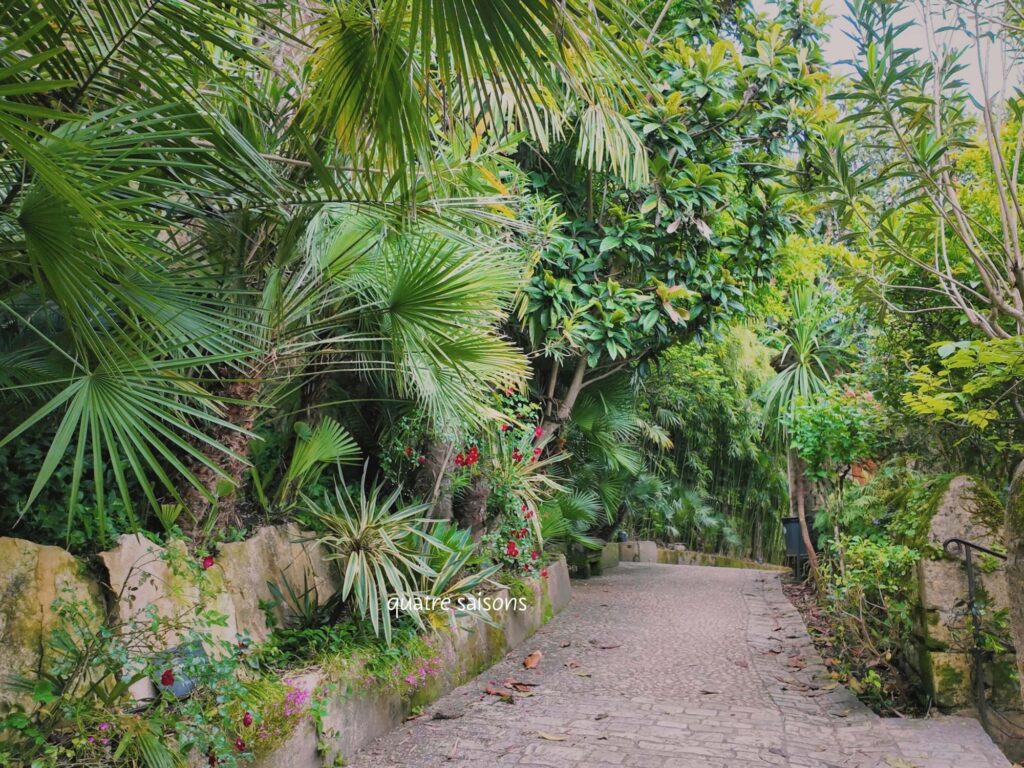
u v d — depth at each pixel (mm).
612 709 3961
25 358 2566
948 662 3758
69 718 2195
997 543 3842
